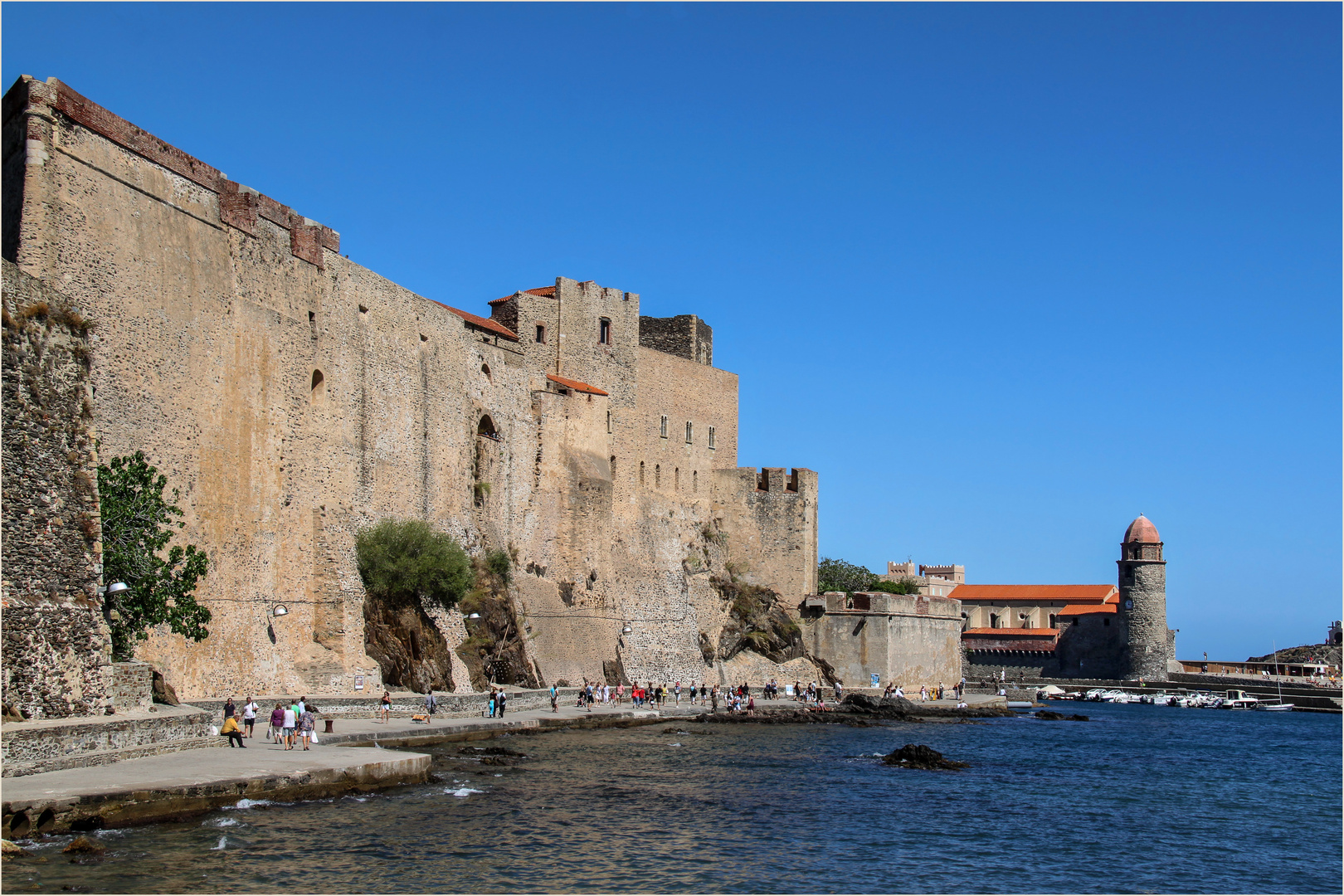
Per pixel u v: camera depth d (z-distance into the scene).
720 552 97.38
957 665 106.62
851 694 89.25
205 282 46.09
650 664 84.06
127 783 28.70
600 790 40.72
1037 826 40.56
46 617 32.12
